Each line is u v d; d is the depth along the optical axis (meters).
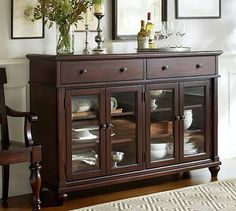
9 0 4.61
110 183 4.65
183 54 4.88
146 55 4.70
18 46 4.68
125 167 4.72
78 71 4.43
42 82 4.52
